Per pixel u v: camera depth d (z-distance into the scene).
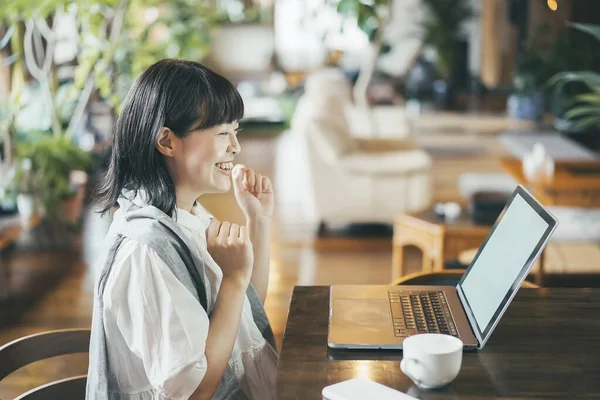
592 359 1.63
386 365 1.61
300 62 14.52
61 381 1.89
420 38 13.52
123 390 1.62
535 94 11.26
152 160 1.64
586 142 9.30
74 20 5.49
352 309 1.90
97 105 7.05
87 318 4.12
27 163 5.07
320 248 5.47
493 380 1.53
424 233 4.11
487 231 3.98
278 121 11.66
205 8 6.75
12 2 4.50
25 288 4.59
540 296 2.04
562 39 10.35
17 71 5.03
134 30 6.31
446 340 1.54
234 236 1.67
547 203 4.90
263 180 2.03
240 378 1.80
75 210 5.57
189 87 1.62
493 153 9.37
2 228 4.50
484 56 11.64
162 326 1.53
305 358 1.64
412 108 13.10
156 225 1.60
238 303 1.66
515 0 12.45
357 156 6.05
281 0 14.59
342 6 5.04
